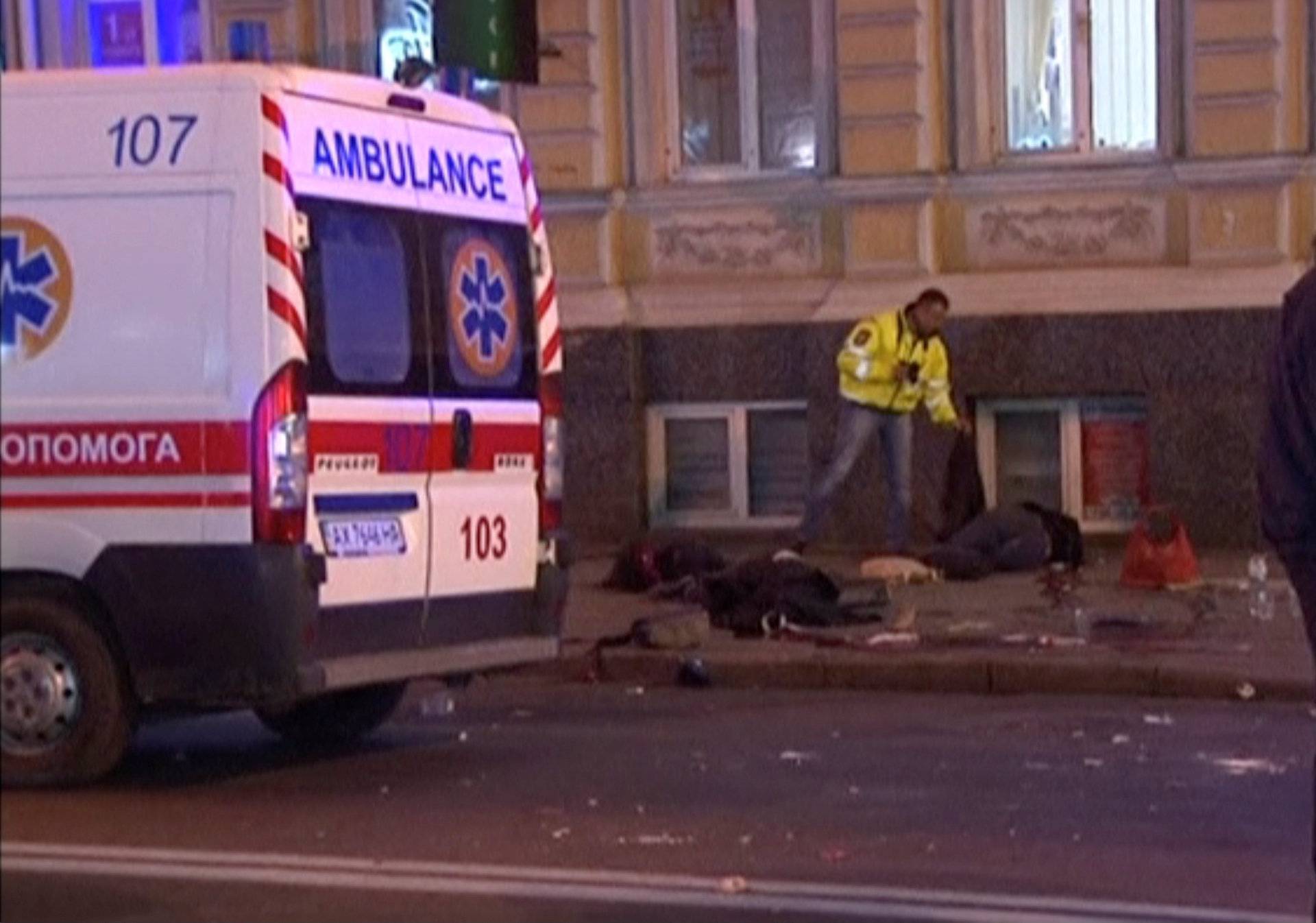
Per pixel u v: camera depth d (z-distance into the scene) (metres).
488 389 13.98
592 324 24.95
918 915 10.26
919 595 20.59
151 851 11.63
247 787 13.30
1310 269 8.91
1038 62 24.17
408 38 25.58
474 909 10.45
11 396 12.86
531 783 13.40
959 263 24.19
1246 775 13.54
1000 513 22.20
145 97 12.83
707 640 18.30
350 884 10.94
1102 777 13.50
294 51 25.81
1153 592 20.41
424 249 13.62
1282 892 10.65
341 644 12.98
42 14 26.97
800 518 24.78
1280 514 8.55
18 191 12.91
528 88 25.12
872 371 22.34
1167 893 10.65
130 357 12.73
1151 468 23.36
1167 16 23.44
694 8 25.17
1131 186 23.55
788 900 10.55
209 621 12.62
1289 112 23.03
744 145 25.12
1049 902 10.48
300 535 12.62
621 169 25.25
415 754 14.42
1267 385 8.76
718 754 14.36
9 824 12.27
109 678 12.91
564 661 17.92
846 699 16.86
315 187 12.91
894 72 24.12
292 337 12.59
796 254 24.67
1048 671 16.92
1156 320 23.22
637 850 11.60
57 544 12.79
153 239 12.73
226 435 12.56
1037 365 23.62
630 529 25.02
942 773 13.66
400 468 13.30
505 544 14.06
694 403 24.95
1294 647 17.47
